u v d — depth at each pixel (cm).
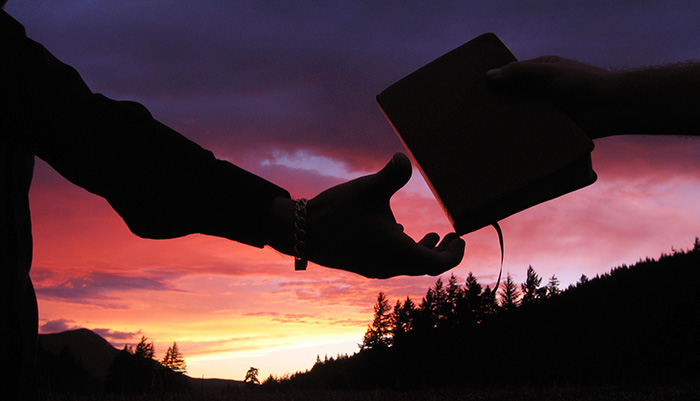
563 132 95
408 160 64
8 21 58
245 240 70
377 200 66
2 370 71
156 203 62
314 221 67
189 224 66
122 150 59
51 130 56
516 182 91
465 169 94
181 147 62
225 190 65
